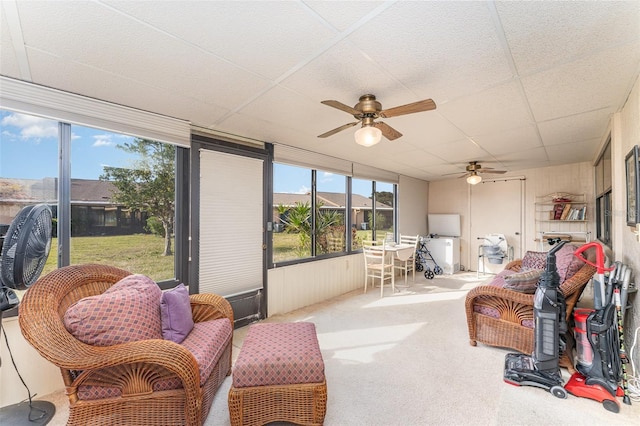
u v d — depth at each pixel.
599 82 1.92
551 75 1.83
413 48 1.55
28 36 1.41
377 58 1.64
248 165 3.27
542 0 1.19
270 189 3.49
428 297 4.25
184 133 2.71
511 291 2.41
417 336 2.85
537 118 2.61
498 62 1.68
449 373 2.17
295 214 3.87
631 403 1.79
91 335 1.40
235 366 1.57
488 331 2.55
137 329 1.53
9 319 1.83
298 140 3.39
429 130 2.96
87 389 1.41
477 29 1.38
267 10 1.25
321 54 1.61
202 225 2.87
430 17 1.30
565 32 1.40
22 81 1.87
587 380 1.89
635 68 1.74
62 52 1.56
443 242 5.98
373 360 2.37
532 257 3.57
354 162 4.67
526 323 2.36
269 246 3.48
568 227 4.96
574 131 3.01
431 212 6.82
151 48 1.54
